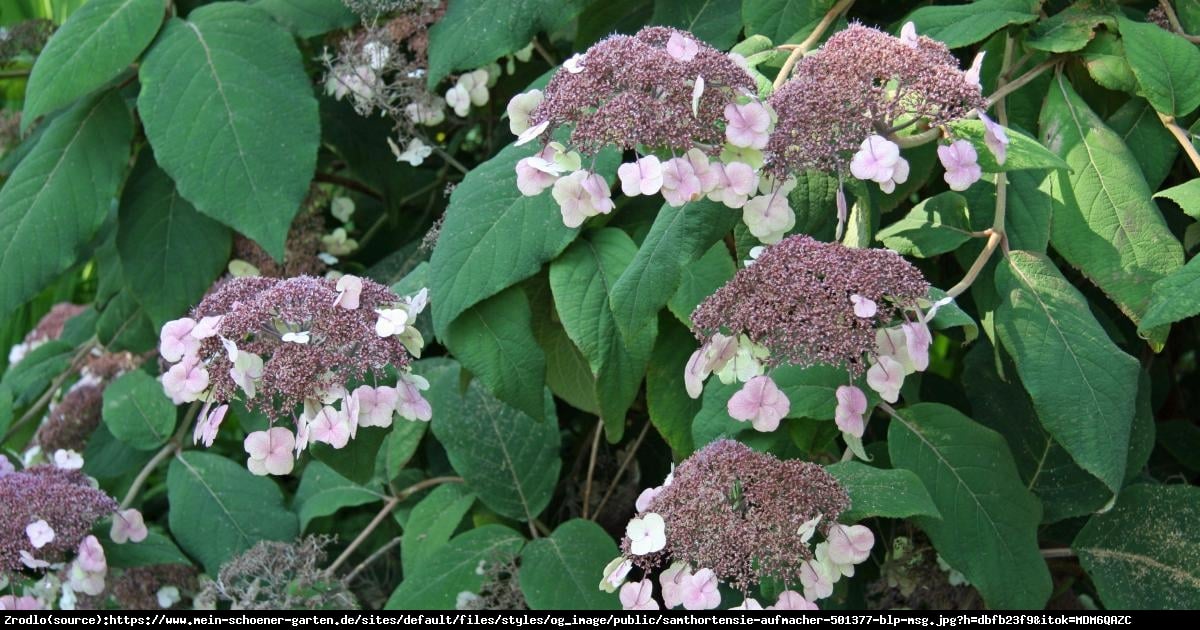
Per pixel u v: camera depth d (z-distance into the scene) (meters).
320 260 2.27
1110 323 1.73
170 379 1.38
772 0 1.78
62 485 1.88
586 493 2.13
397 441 2.07
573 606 1.84
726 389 1.53
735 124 1.26
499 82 2.27
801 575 1.26
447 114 2.29
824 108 1.28
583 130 1.27
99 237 2.66
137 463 2.34
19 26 2.54
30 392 2.66
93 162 2.07
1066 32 1.64
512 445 2.07
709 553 1.23
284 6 2.13
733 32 1.86
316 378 1.35
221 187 1.91
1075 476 1.72
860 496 1.35
